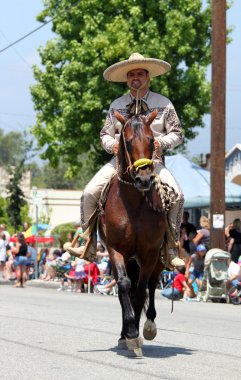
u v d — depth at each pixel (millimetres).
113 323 13617
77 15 34062
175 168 26750
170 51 33406
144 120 9102
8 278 31453
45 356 9195
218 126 22672
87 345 10250
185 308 18594
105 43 32750
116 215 9281
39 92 35188
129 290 9766
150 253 9359
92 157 36688
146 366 8500
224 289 20922
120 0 33469
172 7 33844
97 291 24578
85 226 10109
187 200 25281
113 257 9273
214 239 22547
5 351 9602
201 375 7957
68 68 33562
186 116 33812
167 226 9758
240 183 37562
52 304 18656
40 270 33594
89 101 32906
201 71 33875
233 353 9883
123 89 32969
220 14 22719
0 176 72812
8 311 15969
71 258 26469
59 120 34312
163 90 33000
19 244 28250
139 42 33094
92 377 7738
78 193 65750
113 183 9516
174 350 10055
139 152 8797
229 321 15000
